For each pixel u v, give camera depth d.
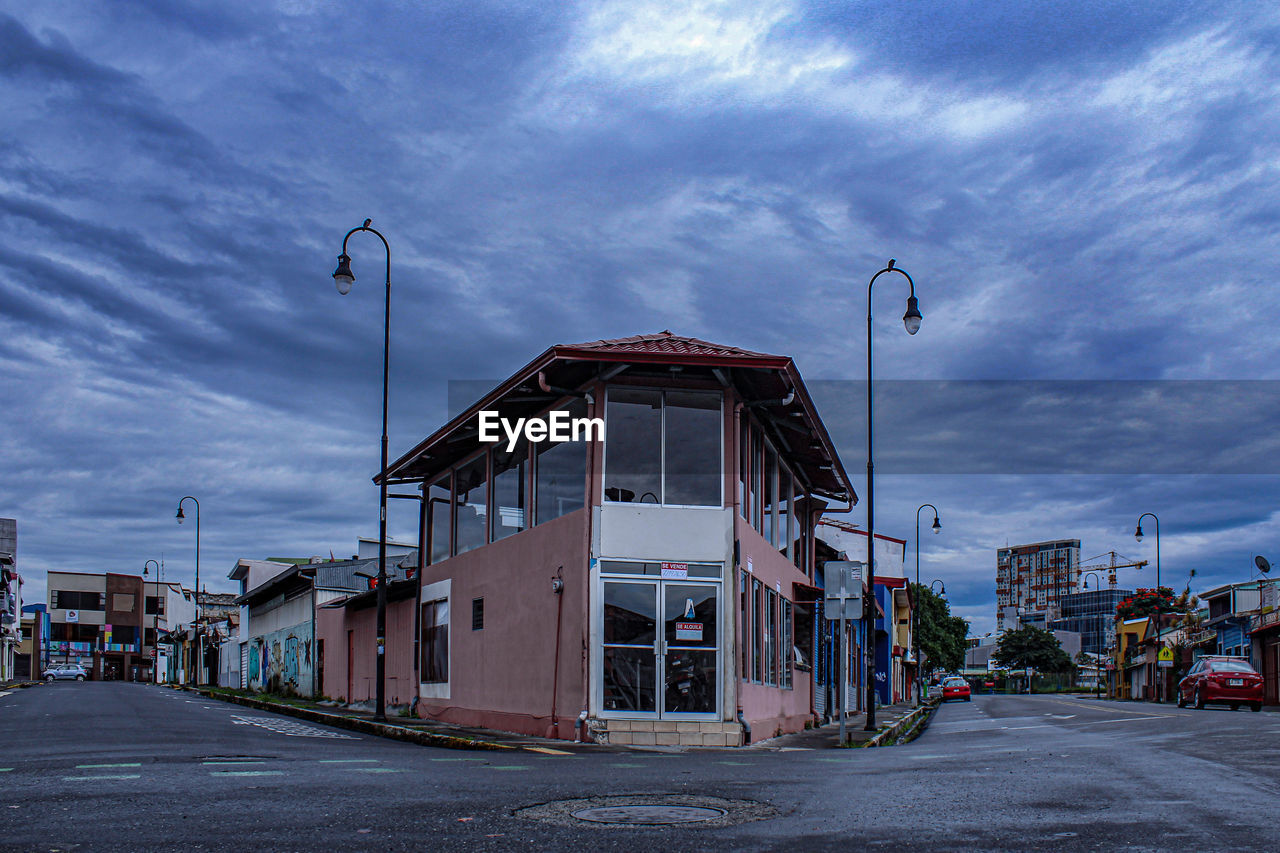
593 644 15.36
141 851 5.14
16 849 5.20
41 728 17.03
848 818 6.20
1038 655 123.56
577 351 15.18
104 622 100.81
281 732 17.02
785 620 20.67
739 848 5.23
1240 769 8.81
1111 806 6.56
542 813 6.41
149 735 15.02
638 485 15.88
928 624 74.38
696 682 15.58
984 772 8.97
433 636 22.50
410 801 6.93
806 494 25.27
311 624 34.69
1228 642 52.59
